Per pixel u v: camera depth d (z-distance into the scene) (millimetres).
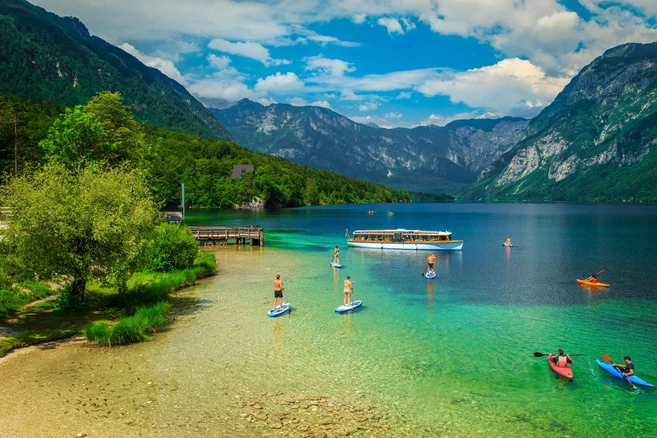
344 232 100250
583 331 28516
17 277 29781
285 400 18266
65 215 27062
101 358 22516
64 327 26938
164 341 25422
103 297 33156
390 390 19500
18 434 15133
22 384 19188
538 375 21469
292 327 28562
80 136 66125
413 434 15898
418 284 43531
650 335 27781
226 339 25953
